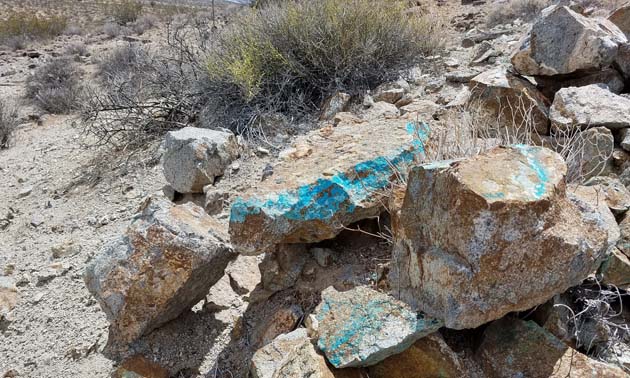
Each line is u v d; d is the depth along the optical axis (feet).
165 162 13.46
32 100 31.96
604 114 10.50
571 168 8.82
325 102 16.39
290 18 17.46
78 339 9.23
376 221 8.81
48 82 34.45
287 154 9.51
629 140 9.92
